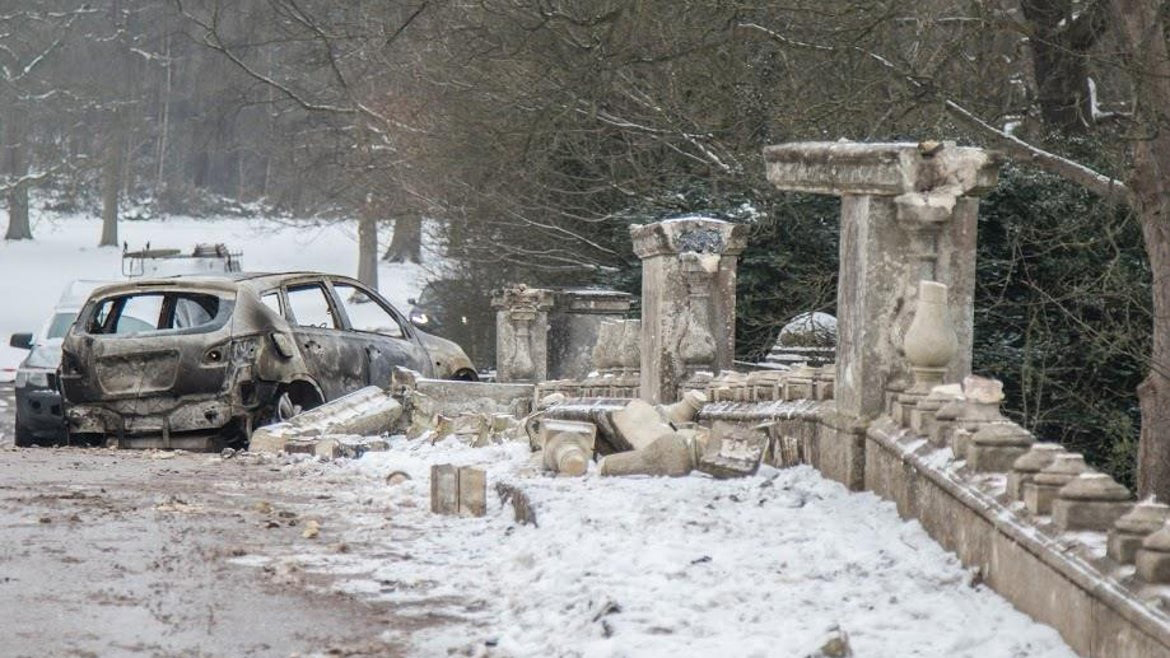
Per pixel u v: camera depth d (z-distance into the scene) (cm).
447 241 6406
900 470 1590
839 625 1118
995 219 4109
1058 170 3384
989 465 1360
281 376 3356
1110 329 3950
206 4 8400
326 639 1198
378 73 6844
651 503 1678
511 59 4712
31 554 1519
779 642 1105
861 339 1792
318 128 8981
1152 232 3192
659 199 5075
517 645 1170
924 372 1714
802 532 1516
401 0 5372
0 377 7406
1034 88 4219
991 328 4191
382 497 2041
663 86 4656
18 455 2678
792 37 4009
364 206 7138
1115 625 999
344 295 11738
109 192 15962
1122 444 3869
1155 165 3161
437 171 5850
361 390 3147
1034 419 3769
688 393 2433
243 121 14275
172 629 1218
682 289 2842
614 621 1165
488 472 2177
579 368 4809
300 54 7619
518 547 1559
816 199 4603
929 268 1794
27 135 14525
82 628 1212
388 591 1380
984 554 1288
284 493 2092
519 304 4612
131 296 3375
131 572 1443
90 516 1802
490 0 4566
